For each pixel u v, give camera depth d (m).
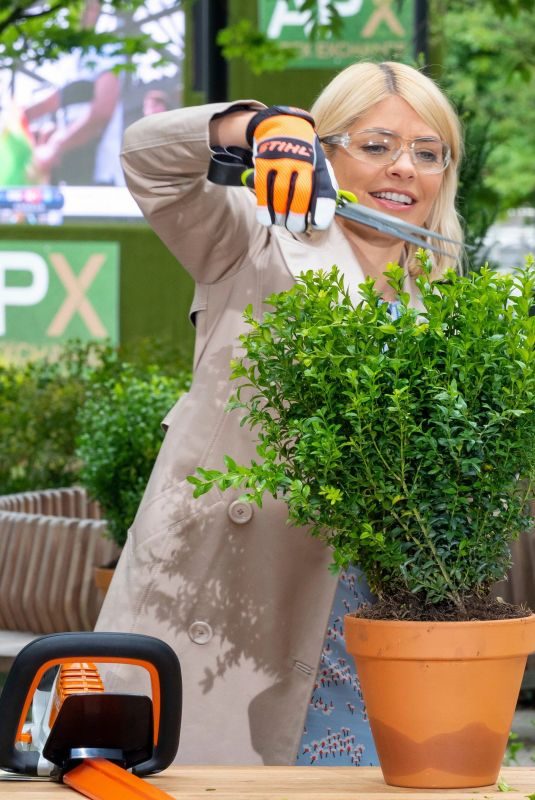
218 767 1.87
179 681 1.74
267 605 2.55
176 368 8.83
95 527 5.86
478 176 6.80
